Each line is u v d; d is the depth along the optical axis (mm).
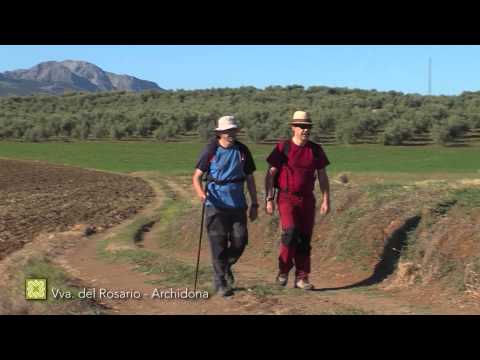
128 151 83438
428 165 57156
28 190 39312
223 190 7492
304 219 7953
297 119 7703
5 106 132875
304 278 8070
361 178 43125
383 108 92938
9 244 16875
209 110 109062
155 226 19422
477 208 8211
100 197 34094
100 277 9594
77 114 111125
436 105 89812
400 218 9266
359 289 7902
